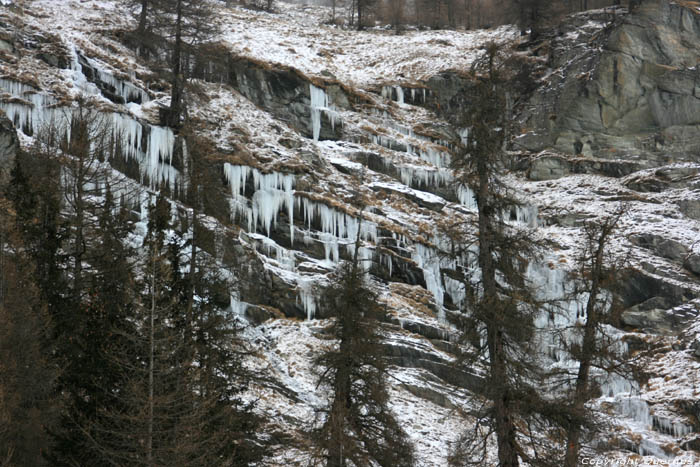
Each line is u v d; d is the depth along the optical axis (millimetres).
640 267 59500
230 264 35062
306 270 51781
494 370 25281
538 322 52750
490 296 25625
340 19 115000
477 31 103812
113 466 22141
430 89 81625
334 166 64188
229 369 28062
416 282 54812
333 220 55688
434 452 37719
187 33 67000
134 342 23172
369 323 29578
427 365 45156
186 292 28484
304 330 46688
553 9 91938
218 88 68000
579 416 24797
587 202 69625
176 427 21812
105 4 80500
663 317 55719
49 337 25547
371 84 81000
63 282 28016
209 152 52344
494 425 25469
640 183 71500
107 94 60344
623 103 78000
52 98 53906
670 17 79625
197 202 31453
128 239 40969
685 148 75375
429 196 64188
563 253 59938
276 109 70500
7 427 22750
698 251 60656
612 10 88125
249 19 94688
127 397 22125
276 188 56031
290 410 37875
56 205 29594
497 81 27641
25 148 46781
